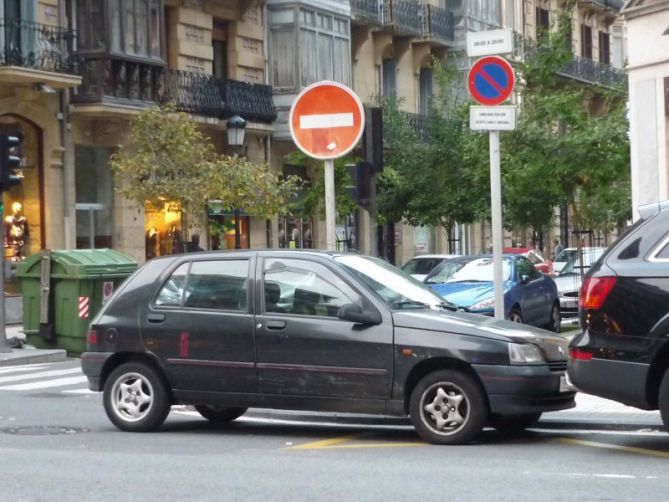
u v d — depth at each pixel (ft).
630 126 89.51
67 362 80.18
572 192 104.27
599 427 48.08
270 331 45.24
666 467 38.40
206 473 37.24
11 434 47.19
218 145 133.90
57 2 112.78
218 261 47.06
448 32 172.76
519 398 42.68
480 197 136.67
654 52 86.89
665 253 40.27
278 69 141.28
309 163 128.47
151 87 119.96
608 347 40.40
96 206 119.44
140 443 44.60
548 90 107.14
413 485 34.99
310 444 44.37
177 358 46.62
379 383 43.86
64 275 83.25
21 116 110.22
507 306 85.25
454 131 141.08
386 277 46.55
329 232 53.52
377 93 156.76
